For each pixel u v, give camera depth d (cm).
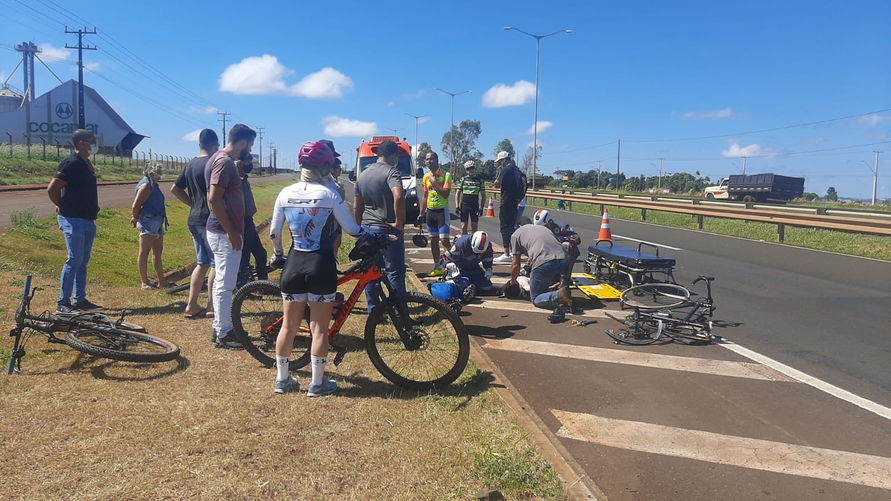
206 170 504
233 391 422
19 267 753
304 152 414
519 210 1107
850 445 377
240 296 481
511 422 383
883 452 368
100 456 318
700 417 418
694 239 1576
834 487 327
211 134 603
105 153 6488
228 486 295
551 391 466
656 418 416
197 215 597
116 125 7269
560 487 309
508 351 567
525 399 450
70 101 7112
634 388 473
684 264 1130
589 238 1588
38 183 3048
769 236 1644
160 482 296
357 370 474
